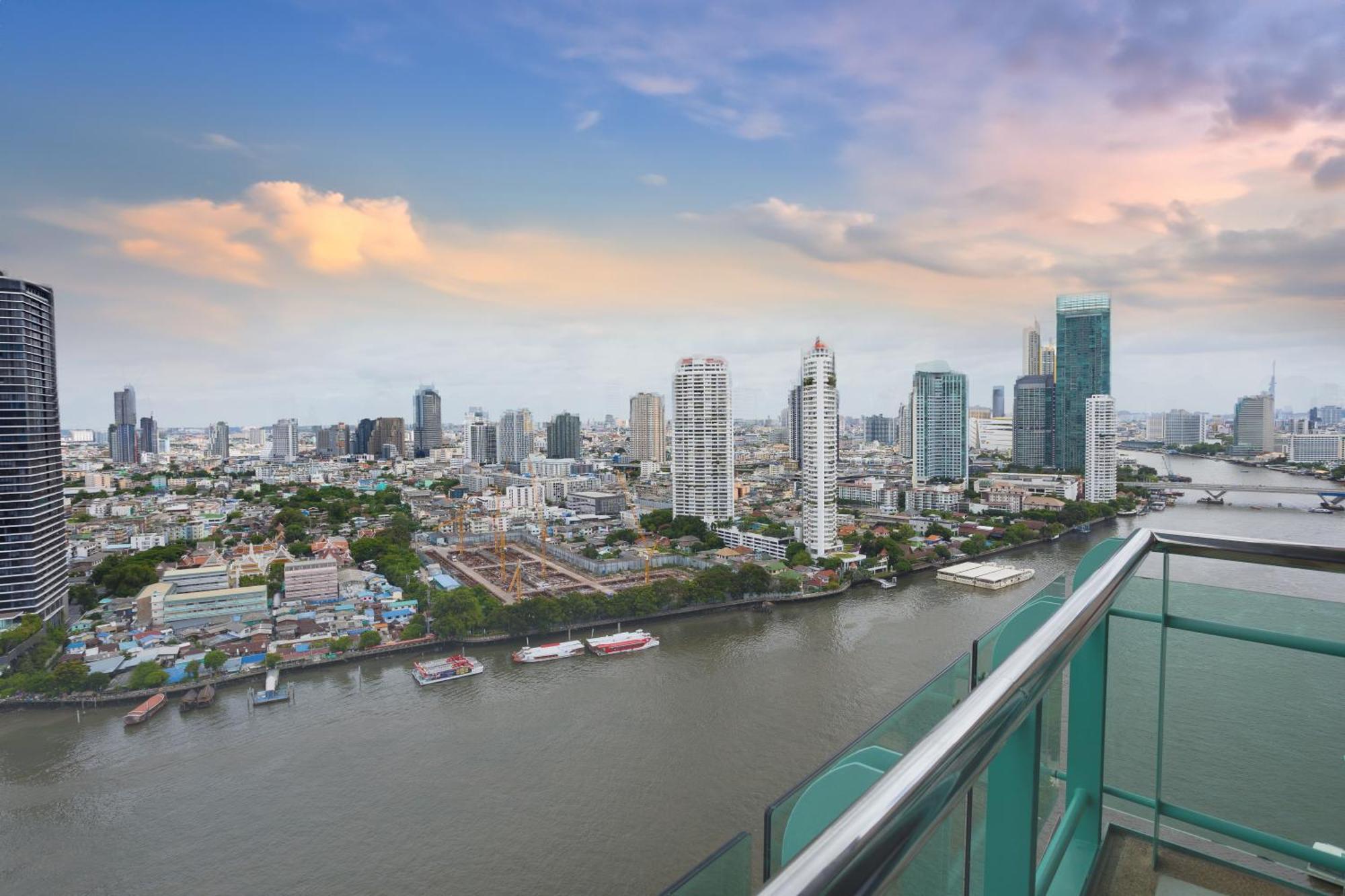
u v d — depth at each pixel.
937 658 55.78
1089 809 5.19
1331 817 5.09
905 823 2.05
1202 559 5.09
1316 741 5.14
